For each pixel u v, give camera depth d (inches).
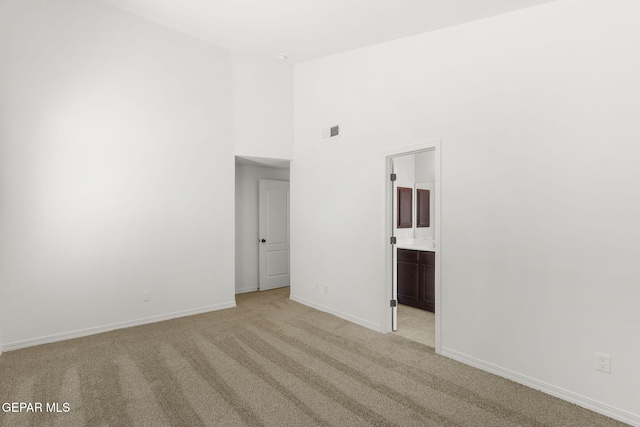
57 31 137.4
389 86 141.6
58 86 137.8
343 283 165.3
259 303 193.8
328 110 173.5
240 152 184.9
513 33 102.7
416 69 130.7
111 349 129.7
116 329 151.4
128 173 153.9
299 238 193.9
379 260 146.9
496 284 107.7
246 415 88.0
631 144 81.8
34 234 134.0
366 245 152.8
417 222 220.4
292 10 125.2
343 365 116.0
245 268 222.1
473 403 92.7
